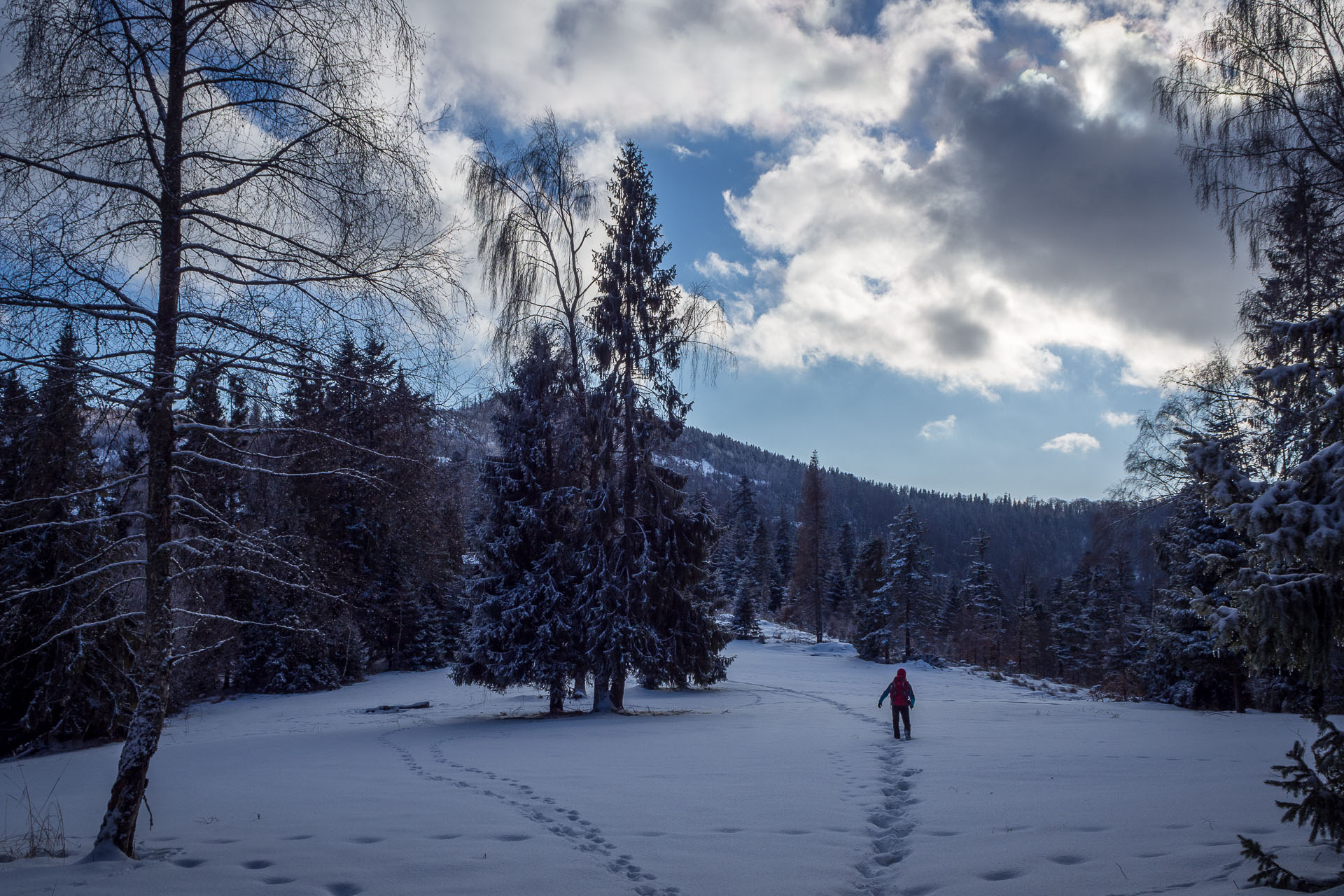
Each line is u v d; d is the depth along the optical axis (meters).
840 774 10.97
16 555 6.64
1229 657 24.00
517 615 21.52
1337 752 4.86
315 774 12.27
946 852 6.54
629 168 22.64
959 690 37.19
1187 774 10.17
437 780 11.11
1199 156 10.05
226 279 6.86
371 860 6.51
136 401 6.69
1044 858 6.09
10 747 16.44
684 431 22.78
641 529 21.97
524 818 8.22
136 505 7.70
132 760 6.75
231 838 7.38
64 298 6.38
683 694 31.20
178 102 7.08
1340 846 5.02
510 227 20.72
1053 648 72.44
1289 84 9.19
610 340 21.75
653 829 7.65
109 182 6.52
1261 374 5.83
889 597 56.06
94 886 5.72
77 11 6.48
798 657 54.69
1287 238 9.77
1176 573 26.20
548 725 19.52
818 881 5.98
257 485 7.72
